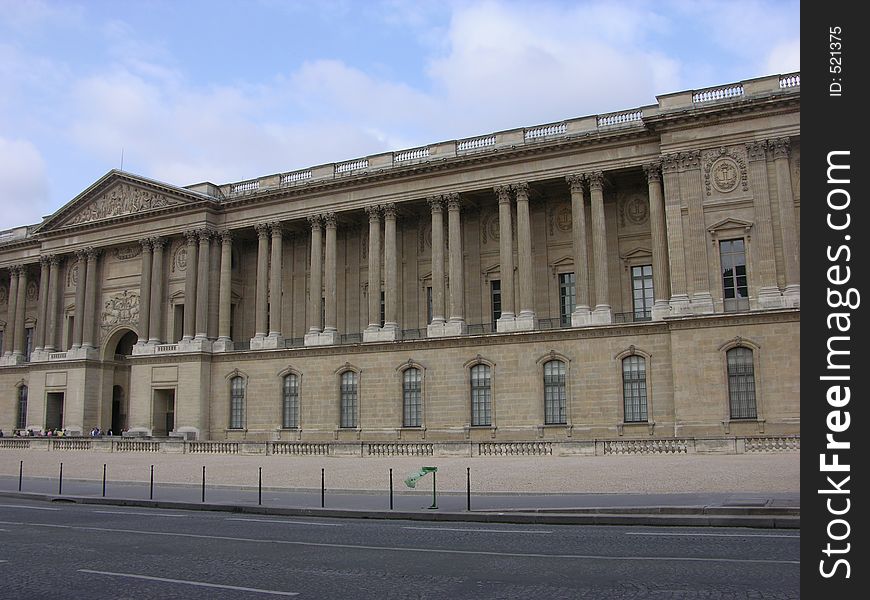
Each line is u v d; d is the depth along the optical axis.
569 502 29.11
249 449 59.22
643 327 60.91
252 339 77.25
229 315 79.25
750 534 21.47
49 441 73.00
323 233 77.50
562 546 20.11
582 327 62.78
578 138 64.50
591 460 45.41
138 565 18.36
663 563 17.19
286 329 79.06
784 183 57.38
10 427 92.69
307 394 73.50
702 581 15.17
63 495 37.72
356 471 44.59
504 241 66.94
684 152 60.09
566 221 68.94
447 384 67.38
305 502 32.38
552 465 43.38
